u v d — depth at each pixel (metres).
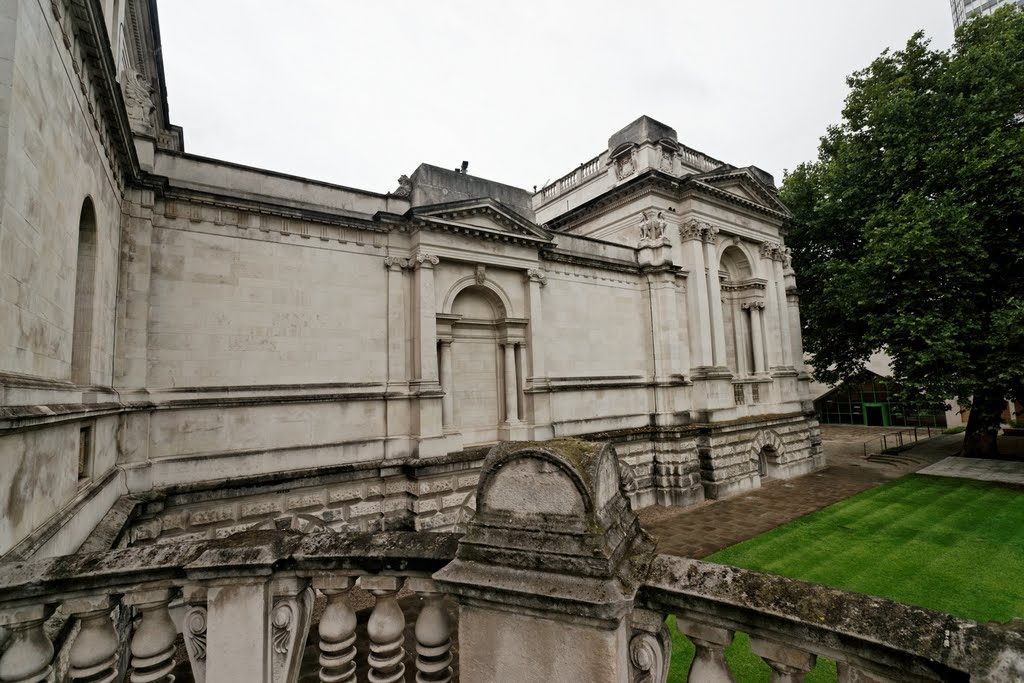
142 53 18.83
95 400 9.75
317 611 11.26
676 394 25.20
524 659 3.38
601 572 3.17
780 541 17.14
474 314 20.77
